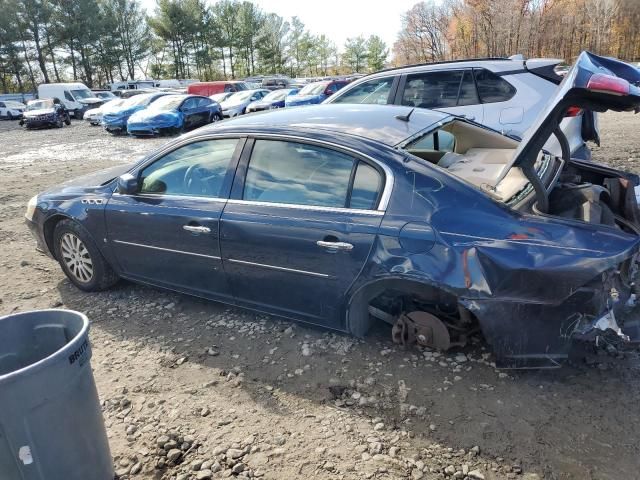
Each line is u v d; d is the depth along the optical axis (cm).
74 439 206
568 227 270
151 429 284
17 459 190
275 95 2694
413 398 293
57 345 230
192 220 370
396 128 356
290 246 330
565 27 6431
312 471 248
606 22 6269
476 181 312
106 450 230
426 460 250
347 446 262
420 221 293
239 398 305
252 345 360
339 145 326
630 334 281
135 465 259
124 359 355
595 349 323
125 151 1556
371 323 354
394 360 329
